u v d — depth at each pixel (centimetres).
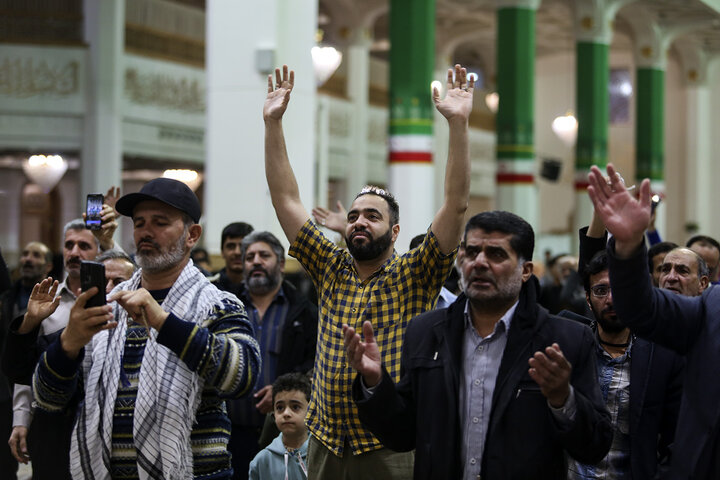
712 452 287
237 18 1038
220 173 1041
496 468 298
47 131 1633
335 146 2253
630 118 3008
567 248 2770
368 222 393
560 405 288
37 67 1627
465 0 2245
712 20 2434
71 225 533
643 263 287
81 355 341
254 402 539
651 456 362
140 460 317
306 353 554
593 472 373
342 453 382
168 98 1778
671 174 2911
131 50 1702
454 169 384
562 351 305
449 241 386
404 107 1526
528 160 1800
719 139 2911
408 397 320
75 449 328
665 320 294
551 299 1060
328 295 403
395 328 389
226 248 648
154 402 319
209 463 332
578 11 2119
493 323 313
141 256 339
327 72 1361
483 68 2970
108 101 1645
